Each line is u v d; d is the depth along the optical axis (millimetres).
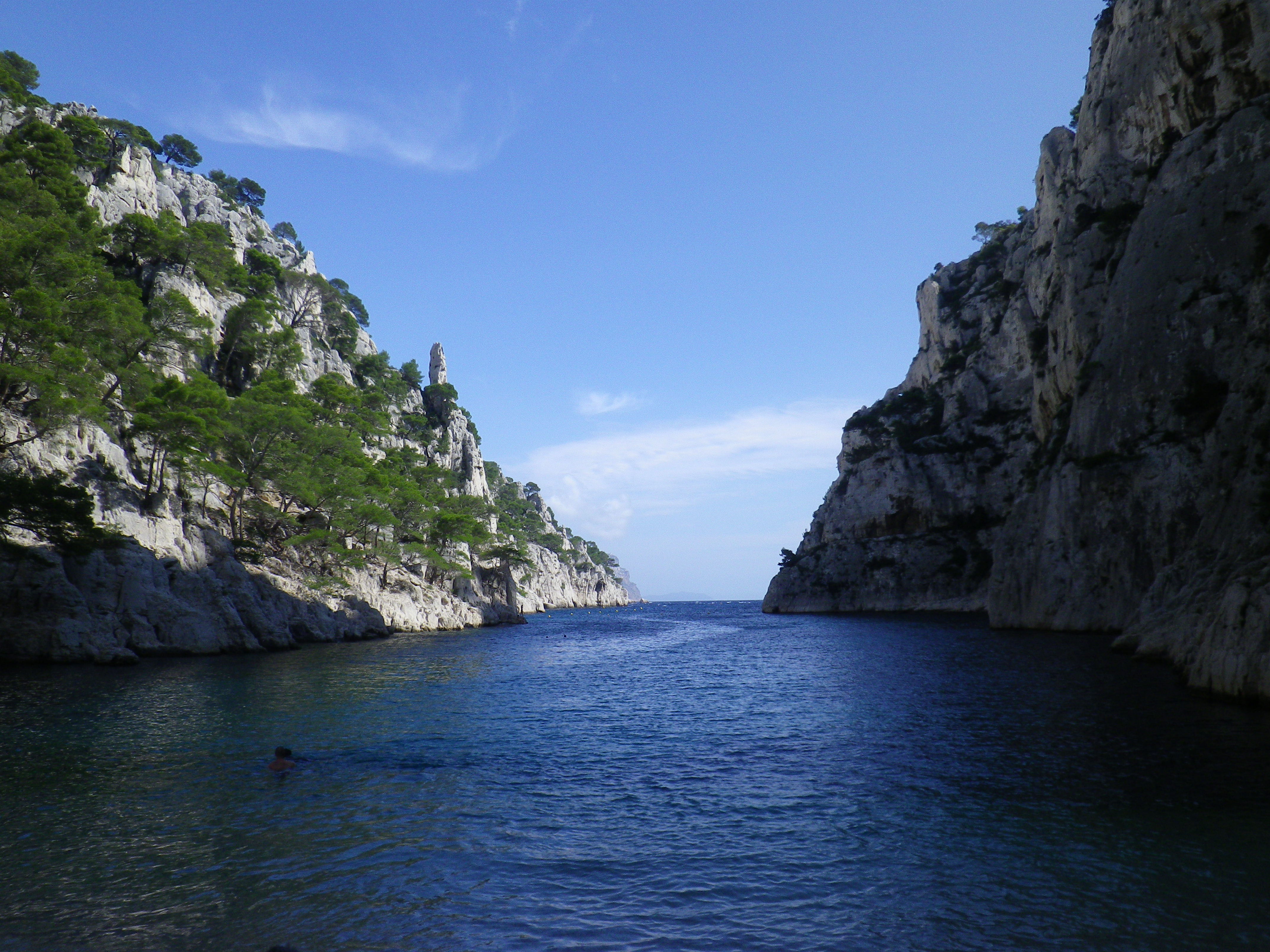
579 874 13359
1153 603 43688
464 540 113688
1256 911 11367
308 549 81500
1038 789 17672
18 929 11375
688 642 75688
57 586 46688
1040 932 10914
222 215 127000
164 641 51812
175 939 11055
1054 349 80188
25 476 45656
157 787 19031
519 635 91312
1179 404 57156
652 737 25734
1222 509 41469
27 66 109688
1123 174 77000
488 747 24016
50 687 36406
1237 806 15953
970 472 112562
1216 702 26891
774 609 134500
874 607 115688
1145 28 76250
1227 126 61312
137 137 121125
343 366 130000
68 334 53750
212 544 61375
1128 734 22547
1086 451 62844
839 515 129125
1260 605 26656
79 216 79312
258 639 60344
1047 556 63875
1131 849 13859
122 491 54250
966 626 75625
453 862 13992
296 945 10805
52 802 17781
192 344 72500
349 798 18203
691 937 10938
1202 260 58469
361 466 93312
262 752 23078
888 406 131625
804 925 11273
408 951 10617
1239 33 63406
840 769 20391
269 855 14406
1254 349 43312
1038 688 32062
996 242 134625
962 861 13578
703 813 16875
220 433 65000
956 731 24484
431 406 174125
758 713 30109
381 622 82125
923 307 138625
